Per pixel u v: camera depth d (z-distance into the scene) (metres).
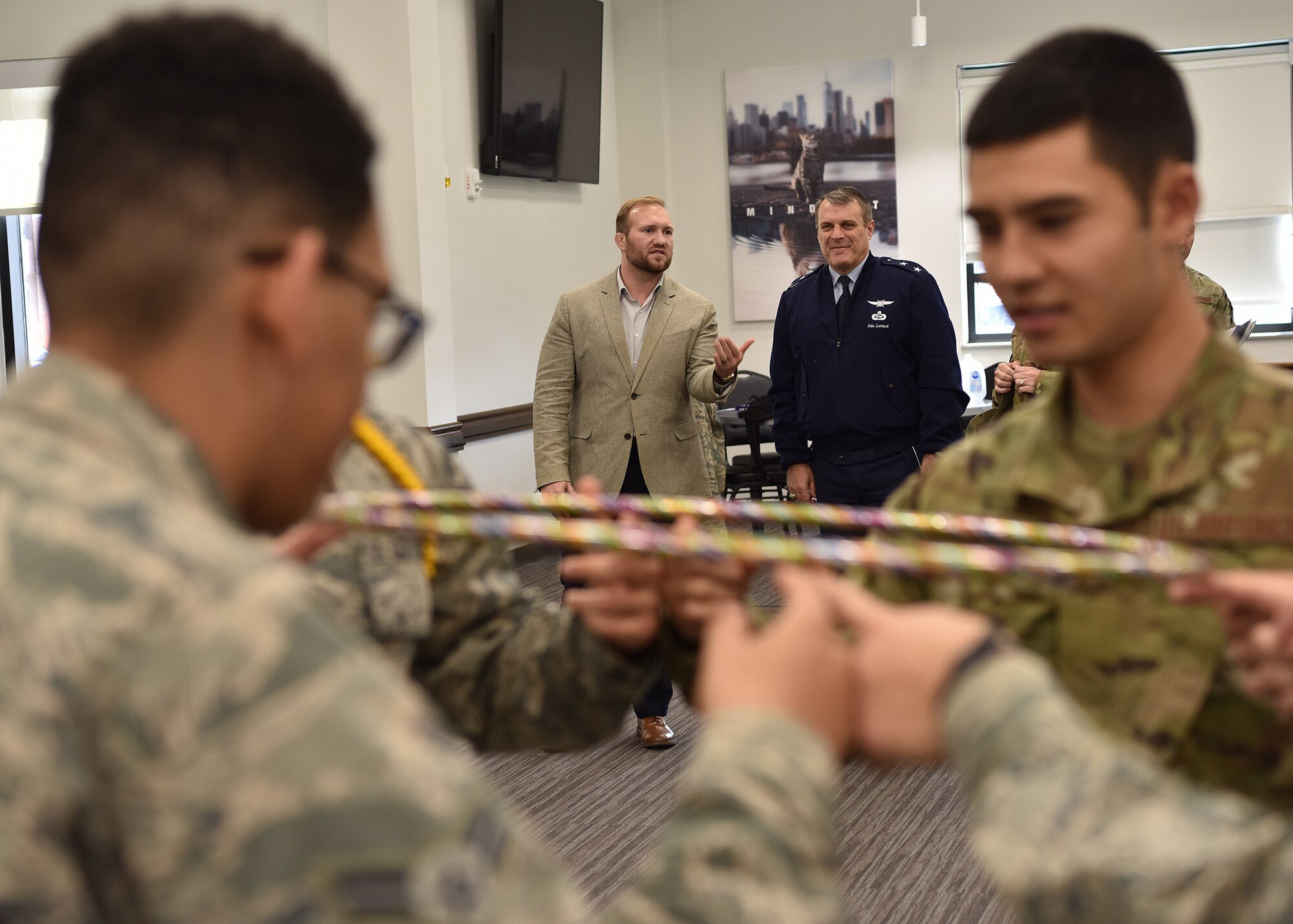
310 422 0.68
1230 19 7.73
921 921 2.62
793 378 4.26
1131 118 0.91
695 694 1.06
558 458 4.11
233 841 0.52
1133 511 0.98
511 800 3.45
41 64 4.33
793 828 0.59
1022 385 3.77
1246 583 0.77
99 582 0.54
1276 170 7.79
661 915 0.57
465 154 6.50
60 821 0.52
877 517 0.89
